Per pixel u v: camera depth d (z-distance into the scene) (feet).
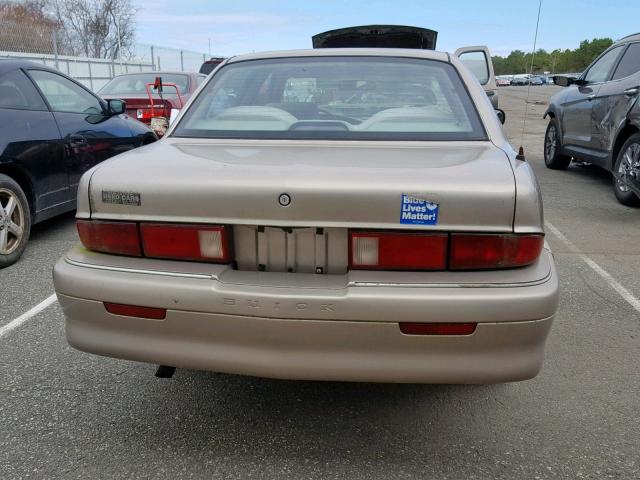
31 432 7.82
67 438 7.71
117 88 31.40
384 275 6.38
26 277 13.61
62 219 19.20
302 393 8.86
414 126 8.41
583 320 11.52
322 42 32.17
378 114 8.66
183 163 7.19
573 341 10.61
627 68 21.88
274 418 8.20
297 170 6.63
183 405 8.51
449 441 7.69
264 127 8.69
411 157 7.25
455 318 6.16
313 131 8.45
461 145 7.97
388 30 30.94
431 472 7.09
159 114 27.12
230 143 8.37
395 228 6.31
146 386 9.01
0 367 9.52
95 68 64.08
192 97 9.64
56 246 16.07
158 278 6.64
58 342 10.42
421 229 6.29
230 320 6.50
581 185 25.08
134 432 7.86
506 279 6.30
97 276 6.84
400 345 6.32
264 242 6.77
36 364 9.64
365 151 7.63
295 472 7.07
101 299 6.84
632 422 8.11
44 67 16.67
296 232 6.66
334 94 9.10
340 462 7.27
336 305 6.23
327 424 8.07
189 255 6.76
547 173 28.30
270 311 6.36
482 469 7.14
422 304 6.13
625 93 20.99
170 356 6.82
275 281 6.54
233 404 8.55
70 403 8.52
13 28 54.65
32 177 14.96
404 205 6.25
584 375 9.41
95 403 8.54
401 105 8.82
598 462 7.25
